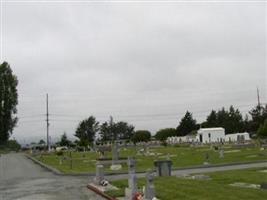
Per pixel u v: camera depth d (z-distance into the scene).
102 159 49.47
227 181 22.41
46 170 44.47
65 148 113.44
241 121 146.75
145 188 16.16
